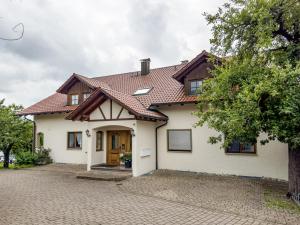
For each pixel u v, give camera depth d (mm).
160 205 7516
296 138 7074
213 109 9133
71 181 11367
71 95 17781
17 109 18328
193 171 13328
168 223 6016
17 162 16578
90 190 9523
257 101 7215
